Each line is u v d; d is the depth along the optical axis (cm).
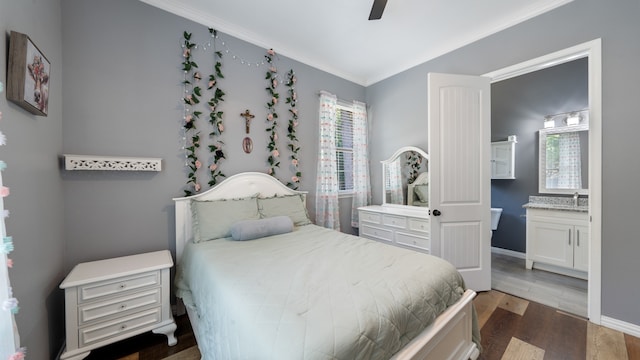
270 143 278
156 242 207
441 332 119
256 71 265
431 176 242
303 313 92
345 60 316
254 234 201
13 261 104
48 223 143
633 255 175
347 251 168
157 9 207
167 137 212
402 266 140
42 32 139
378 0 176
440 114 242
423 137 312
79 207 175
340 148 354
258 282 119
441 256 245
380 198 364
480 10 221
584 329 185
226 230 208
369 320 92
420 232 269
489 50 249
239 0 208
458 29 251
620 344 167
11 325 74
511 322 196
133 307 157
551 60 210
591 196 190
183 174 221
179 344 174
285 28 249
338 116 352
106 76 185
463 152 246
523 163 351
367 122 379
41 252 132
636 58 172
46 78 134
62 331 161
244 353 86
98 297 147
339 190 353
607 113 182
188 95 222
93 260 180
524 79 348
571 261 280
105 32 184
